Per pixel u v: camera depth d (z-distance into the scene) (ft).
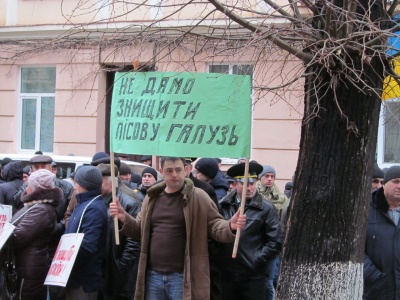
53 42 21.48
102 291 20.27
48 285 19.47
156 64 19.85
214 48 17.19
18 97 52.44
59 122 50.01
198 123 16.89
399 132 42.29
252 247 20.66
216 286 20.35
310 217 16.03
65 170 36.35
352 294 16.05
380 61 15.76
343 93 15.80
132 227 18.79
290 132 43.80
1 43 50.47
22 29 50.14
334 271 15.88
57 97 49.70
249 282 20.71
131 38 18.19
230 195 21.49
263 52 16.26
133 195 23.31
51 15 49.83
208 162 23.54
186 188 18.13
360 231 16.25
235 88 16.60
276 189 28.22
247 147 16.60
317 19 15.94
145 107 17.49
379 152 42.75
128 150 17.71
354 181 15.97
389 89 17.46
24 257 19.95
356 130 15.78
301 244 16.11
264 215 20.79
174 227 18.06
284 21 17.74
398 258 18.48
